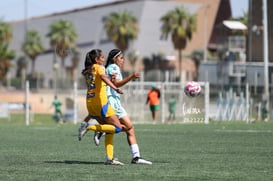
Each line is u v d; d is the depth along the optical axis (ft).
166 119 320.50
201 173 84.84
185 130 199.72
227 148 128.67
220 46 454.81
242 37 443.32
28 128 222.28
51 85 568.41
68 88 529.04
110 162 95.86
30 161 101.81
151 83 303.27
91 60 95.35
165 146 134.92
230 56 414.21
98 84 94.63
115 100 95.76
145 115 307.37
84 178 79.87
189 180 78.23
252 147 130.93
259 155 112.57
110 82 92.94
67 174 83.87
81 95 306.14
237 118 298.76
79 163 98.48
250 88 366.02
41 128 221.46
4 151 122.11
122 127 95.96
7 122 337.93
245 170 88.58
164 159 105.40
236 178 79.92
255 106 310.86
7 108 357.61
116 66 96.68
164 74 527.81
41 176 81.97
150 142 147.33
